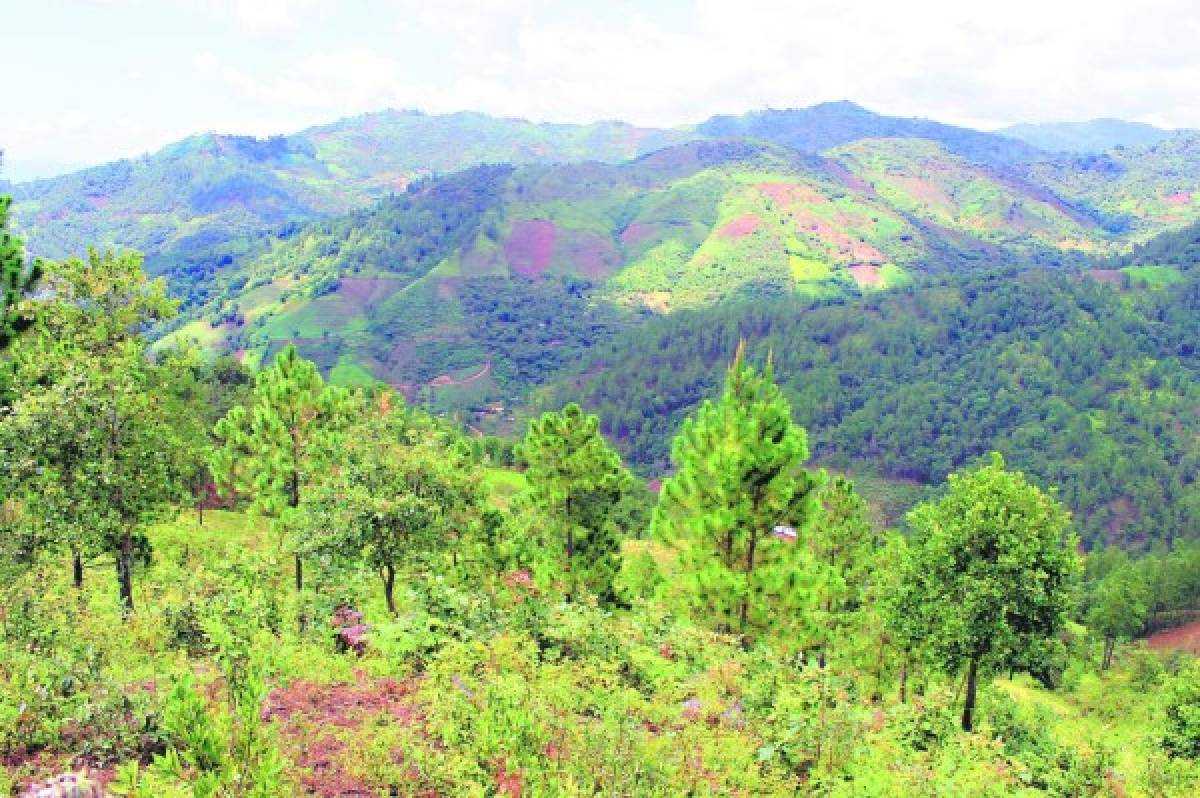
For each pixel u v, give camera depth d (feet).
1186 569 327.26
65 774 23.88
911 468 625.82
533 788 27.32
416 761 31.89
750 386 71.72
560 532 88.48
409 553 65.77
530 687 39.40
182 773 20.33
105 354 69.97
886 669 100.78
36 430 60.03
